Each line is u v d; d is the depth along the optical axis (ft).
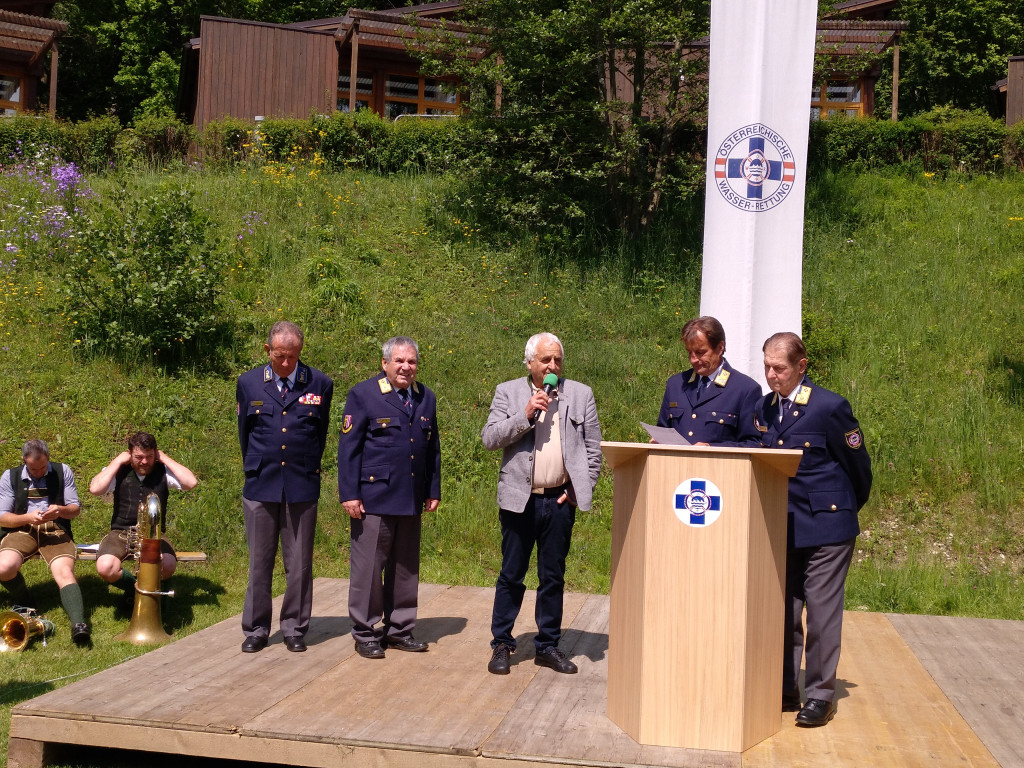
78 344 32.48
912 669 16.19
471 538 26.66
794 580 14.08
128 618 20.99
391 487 16.39
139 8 90.27
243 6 92.38
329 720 13.19
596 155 46.42
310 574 17.07
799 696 14.33
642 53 45.42
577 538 27.02
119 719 13.12
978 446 29.58
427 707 13.80
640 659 12.34
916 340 35.63
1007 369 33.68
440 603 20.48
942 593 24.13
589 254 43.98
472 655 16.58
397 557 16.93
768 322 21.03
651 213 46.21
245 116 61.77
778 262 21.02
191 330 32.30
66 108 98.02
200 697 14.10
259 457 16.76
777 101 20.86
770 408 14.15
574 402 15.69
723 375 14.93
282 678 15.14
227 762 14.39
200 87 60.75
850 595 24.23
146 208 34.32
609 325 38.22
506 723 13.12
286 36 62.18
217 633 18.07
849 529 13.46
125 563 23.77
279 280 38.34
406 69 69.31
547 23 43.42
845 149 53.47
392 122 53.93
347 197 45.85
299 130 51.55
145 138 51.03
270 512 16.92
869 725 13.33
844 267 41.47
